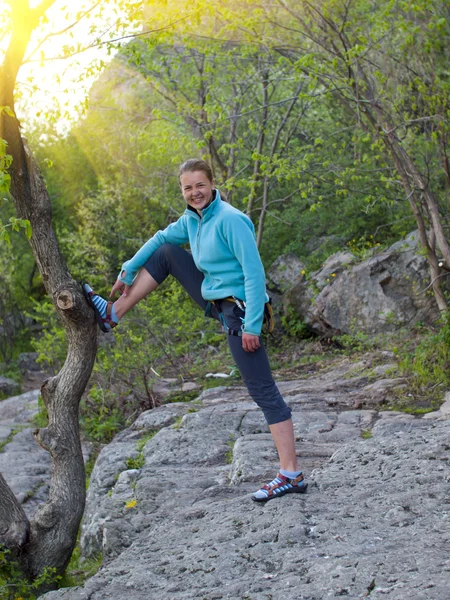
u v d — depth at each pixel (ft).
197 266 13.23
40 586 14.47
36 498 24.57
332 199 43.24
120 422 32.04
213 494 16.56
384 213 41.83
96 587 11.68
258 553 11.73
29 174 13.99
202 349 39.58
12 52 13.41
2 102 13.34
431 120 29.96
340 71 29.14
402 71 29.99
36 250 14.16
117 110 46.14
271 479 17.30
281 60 32.68
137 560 12.71
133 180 51.37
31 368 51.60
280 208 47.67
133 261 13.62
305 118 43.62
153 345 34.22
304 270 38.88
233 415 24.03
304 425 21.88
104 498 19.10
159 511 16.03
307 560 11.18
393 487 14.11
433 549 10.94
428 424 20.06
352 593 9.85
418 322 33.78
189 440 22.36
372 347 33.73
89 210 54.49
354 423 21.90
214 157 42.27
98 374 33.22
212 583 11.09
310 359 35.45
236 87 40.16
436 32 28.30
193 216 13.03
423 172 32.68
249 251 12.50
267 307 13.17
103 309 13.87
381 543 11.47
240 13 30.50
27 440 31.32
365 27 30.45
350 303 36.32
